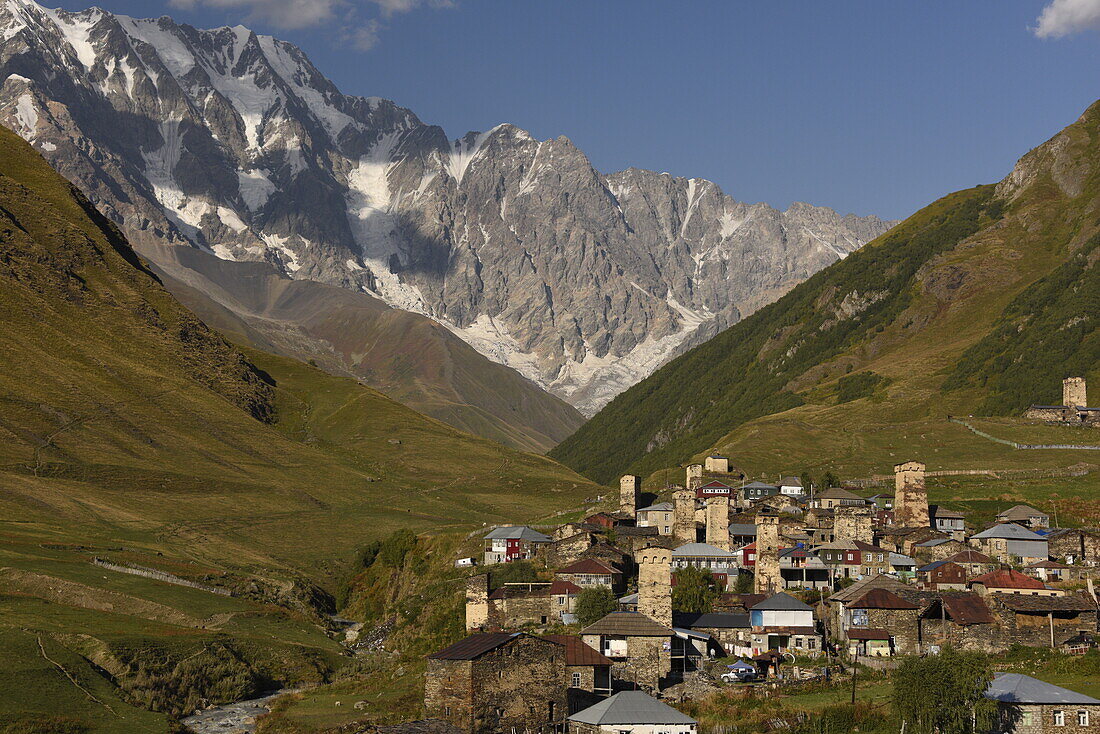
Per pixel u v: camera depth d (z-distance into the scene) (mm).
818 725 111312
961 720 107062
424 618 197625
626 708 108688
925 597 147375
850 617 141250
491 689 110688
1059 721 104188
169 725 137625
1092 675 122688
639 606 138875
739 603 158125
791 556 188000
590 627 132500
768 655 138625
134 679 152500
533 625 162500
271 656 176250
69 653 153625
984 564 182125
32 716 132500
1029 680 108688
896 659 133125
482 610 167750
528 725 112125
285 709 142375
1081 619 139125
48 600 189125
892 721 111500
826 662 137125
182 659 162500
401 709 137250
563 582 173750
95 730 132625
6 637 154000
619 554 198125
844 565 188625
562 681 115562
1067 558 197000
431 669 111875
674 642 137250
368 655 191000
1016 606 138875
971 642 137625
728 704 120000
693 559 192750
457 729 106062
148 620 186875
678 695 126438
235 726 141250
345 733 127500
